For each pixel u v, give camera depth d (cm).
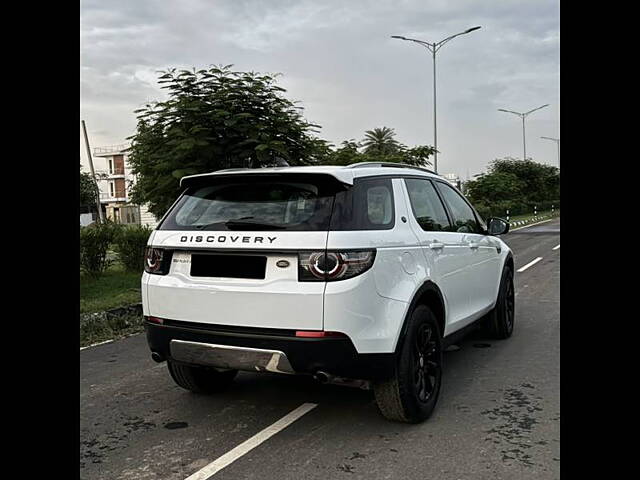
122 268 1323
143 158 980
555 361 576
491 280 620
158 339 421
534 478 343
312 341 368
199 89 977
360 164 440
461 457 371
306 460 373
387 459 371
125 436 420
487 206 3894
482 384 513
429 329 437
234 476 356
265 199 407
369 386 398
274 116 976
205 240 403
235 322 388
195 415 458
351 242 378
